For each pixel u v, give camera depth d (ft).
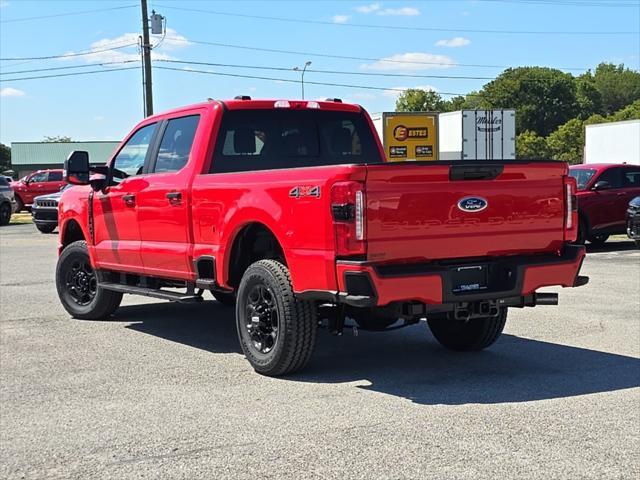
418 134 91.76
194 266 23.77
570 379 20.48
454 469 14.19
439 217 19.07
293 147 25.76
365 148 27.40
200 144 24.09
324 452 15.17
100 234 28.78
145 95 116.67
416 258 18.93
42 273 45.62
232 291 23.38
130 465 14.75
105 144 303.48
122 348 25.08
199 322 29.76
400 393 19.35
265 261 21.35
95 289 30.25
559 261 20.72
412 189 18.71
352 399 18.85
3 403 18.98
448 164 18.93
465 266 19.75
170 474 14.25
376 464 14.49
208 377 21.21
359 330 27.73
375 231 18.31
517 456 14.82
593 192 54.65
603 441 15.61
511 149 96.84
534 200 20.47
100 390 20.03
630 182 56.03
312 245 19.25
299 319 20.38
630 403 18.21
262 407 18.30
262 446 15.61
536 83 366.63
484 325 23.15
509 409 17.84
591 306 31.63
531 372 21.33
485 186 19.67
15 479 14.19
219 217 22.49
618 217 55.31
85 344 25.75
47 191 117.39
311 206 19.15
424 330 27.89
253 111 24.99
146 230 26.07
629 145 100.53
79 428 16.99
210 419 17.44
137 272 26.84
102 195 28.43
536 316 29.58
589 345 24.56
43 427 17.11
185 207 23.94
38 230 85.15
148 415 17.83
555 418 17.11
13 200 97.30
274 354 20.79
